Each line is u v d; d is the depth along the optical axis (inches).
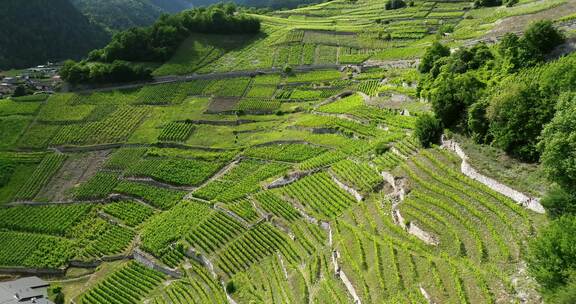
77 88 6048.2
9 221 4013.3
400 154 2955.2
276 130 4670.3
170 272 3093.0
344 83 5457.7
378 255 2084.2
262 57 6505.9
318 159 3641.7
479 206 2102.6
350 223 2511.1
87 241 3649.1
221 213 3405.5
